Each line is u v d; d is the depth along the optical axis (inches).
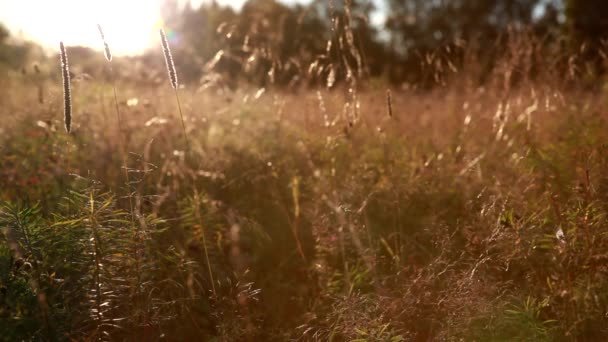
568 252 110.7
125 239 109.8
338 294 129.1
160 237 138.4
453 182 175.8
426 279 119.3
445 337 107.5
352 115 170.6
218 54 227.6
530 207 136.6
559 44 217.6
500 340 105.7
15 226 109.9
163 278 130.3
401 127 232.1
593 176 137.9
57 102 189.9
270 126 229.5
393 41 791.1
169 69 126.7
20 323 99.7
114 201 115.6
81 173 172.2
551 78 205.5
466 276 113.3
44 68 247.1
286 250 159.0
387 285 131.9
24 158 181.5
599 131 176.2
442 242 125.3
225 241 151.3
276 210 175.6
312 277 144.3
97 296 105.7
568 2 646.5
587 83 216.4
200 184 179.0
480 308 107.3
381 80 225.9
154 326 113.3
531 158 162.4
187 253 140.9
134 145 199.3
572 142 172.6
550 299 115.5
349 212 147.0
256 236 157.4
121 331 111.7
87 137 198.4
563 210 126.0
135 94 254.1
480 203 149.3
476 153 195.6
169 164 181.5
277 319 130.3
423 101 271.4
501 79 229.8
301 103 228.5
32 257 106.7
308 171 195.6
